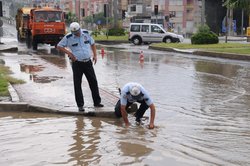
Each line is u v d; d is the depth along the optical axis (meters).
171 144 6.44
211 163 5.57
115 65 19.42
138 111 8.08
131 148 6.17
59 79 13.38
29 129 7.26
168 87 12.60
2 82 11.36
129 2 102.19
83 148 6.15
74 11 119.56
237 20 75.56
